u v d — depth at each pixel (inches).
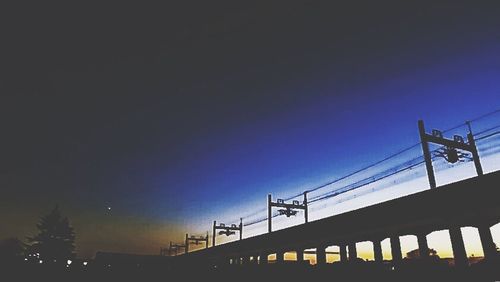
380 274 835.4
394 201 1002.7
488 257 752.3
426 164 946.1
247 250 1754.4
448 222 869.8
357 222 1128.8
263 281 1021.2
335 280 886.4
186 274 1266.0
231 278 1118.4
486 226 803.4
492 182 778.8
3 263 1364.4
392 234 1027.3
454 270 747.4
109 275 1314.0
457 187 848.9
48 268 1363.2
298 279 954.7
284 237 1488.7
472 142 1005.8
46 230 2593.5
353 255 1157.7
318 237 1311.5
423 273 771.4
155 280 1262.3
